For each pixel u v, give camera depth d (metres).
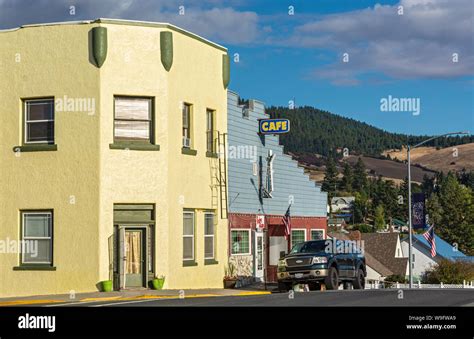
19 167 30.22
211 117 34.12
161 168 30.14
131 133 30.02
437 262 77.00
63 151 29.62
